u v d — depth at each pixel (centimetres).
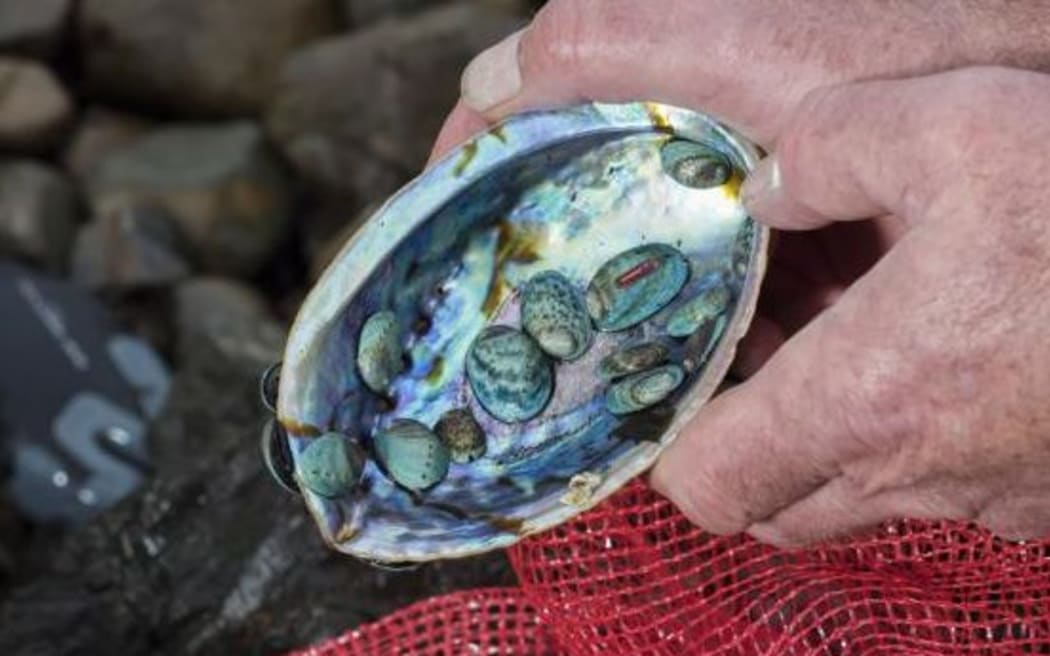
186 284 170
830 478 62
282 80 183
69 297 157
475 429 64
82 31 197
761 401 61
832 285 69
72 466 144
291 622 86
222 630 87
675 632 70
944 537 73
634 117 63
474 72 65
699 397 62
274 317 175
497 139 62
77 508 141
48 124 188
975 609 71
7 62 192
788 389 60
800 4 62
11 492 142
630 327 64
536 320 64
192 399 112
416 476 63
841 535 64
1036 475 59
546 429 64
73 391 149
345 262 62
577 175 64
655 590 71
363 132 176
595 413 64
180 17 194
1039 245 57
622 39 62
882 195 59
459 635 76
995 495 60
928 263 58
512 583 84
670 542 70
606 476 63
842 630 69
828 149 59
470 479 64
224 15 195
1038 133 57
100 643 88
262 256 181
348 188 178
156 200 178
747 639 70
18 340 152
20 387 149
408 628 76
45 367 150
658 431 63
